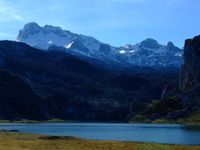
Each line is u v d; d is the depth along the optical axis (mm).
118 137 164500
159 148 80688
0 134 121312
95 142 100250
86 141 102812
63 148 84312
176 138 156625
